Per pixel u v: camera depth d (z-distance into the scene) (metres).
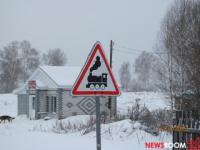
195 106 14.05
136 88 95.62
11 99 58.97
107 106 36.06
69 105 35.88
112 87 6.46
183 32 19.23
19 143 14.60
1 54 85.69
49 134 17.83
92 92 6.39
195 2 21.88
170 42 23.36
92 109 36.53
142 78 99.69
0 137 17.17
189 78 15.06
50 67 39.03
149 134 15.93
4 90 84.50
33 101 38.78
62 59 101.06
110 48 38.91
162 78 25.72
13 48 86.25
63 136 16.72
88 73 6.39
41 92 37.69
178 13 22.88
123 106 43.53
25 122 33.09
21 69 88.81
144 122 18.98
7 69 84.25
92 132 17.83
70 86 35.88
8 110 50.03
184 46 17.17
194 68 14.66
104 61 6.45
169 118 19.14
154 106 40.66
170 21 24.59
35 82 37.59
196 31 16.62
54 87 36.56
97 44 6.44
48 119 35.53
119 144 13.55
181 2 22.88
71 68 39.66
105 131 17.23
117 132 16.83
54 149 12.80
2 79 84.62
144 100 48.78
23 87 40.81
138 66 100.75
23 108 41.78
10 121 33.53
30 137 16.44
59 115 35.28
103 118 23.78
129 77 106.12
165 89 23.52
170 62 22.70
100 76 6.43
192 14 20.41
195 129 9.33
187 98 14.69
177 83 19.58
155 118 20.16
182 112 9.65
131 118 20.66
